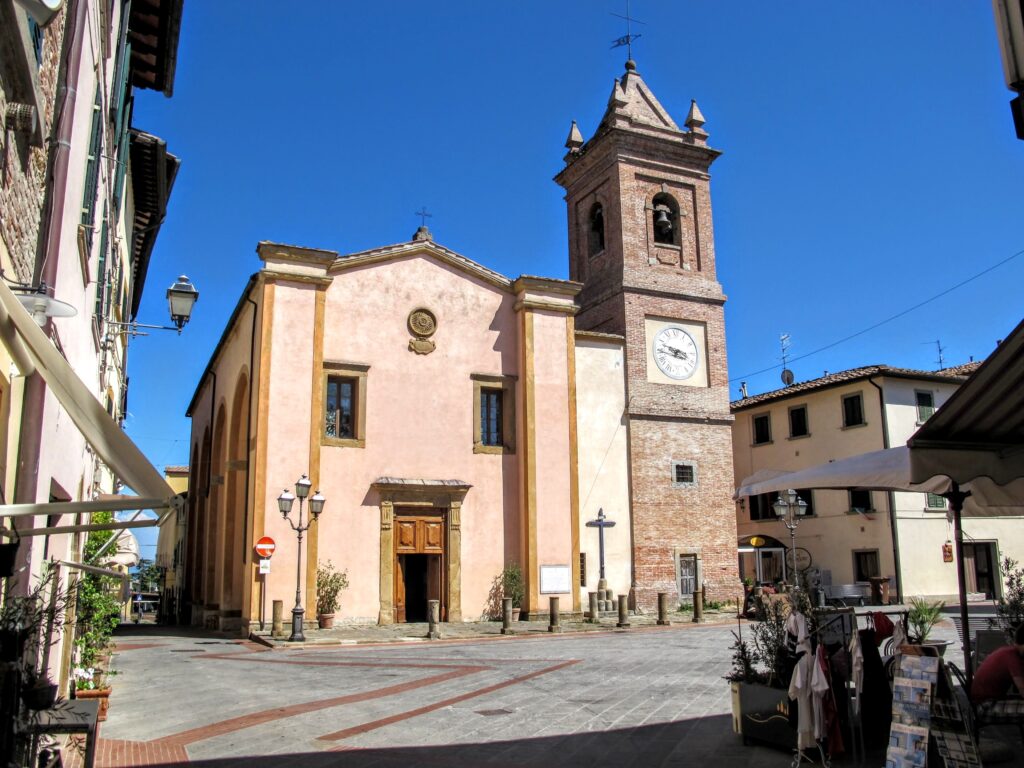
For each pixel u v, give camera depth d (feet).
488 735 31.76
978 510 31.99
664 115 114.21
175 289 46.57
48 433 23.53
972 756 20.59
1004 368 20.36
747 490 30.89
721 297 108.88
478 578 87.97
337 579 80.53
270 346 82.17
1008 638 30.71
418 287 91.15
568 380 94.89
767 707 27.86
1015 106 15.15
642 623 83.97
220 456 110.73
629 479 97.91
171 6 45.98
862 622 45.88
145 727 34.68
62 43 23.47
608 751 28.76
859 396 113.29
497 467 91.15
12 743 15.61
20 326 16.17
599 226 114.62
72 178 24.86
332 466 83.35
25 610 17.85
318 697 41.70
